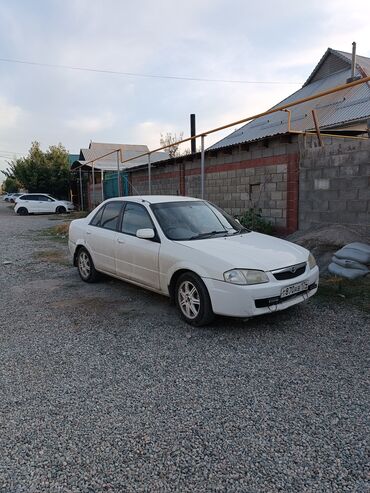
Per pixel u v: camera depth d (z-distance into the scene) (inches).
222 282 154.4
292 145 337.7
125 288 236.4
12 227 689.6
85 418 103.9
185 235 187.9
